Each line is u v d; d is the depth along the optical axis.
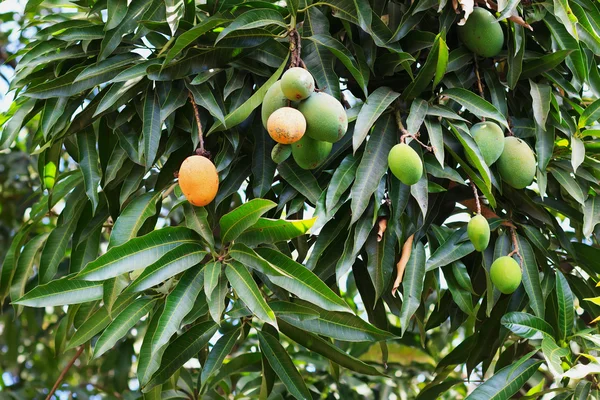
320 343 2.26
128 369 2.95
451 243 2.26
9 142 2.38
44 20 2.57
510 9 2.19
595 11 2.40
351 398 2.89
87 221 2.43
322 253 2.29
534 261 2.30
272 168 2.25
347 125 2.21
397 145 2.13
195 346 2.24
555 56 2.33
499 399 2.13
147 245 2.13
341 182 2.18
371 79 2.34
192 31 2.17
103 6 2.40
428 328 2.50
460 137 2.18
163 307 2.22
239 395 2.81
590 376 2.30
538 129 2.31
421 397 2.48
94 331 2.30
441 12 2.29
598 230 2.43
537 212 2.35
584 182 2.37
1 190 3.41
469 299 2.30
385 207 2.24
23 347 3.31
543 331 2.19
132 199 2.41
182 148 2.33
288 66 2.27
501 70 2.44
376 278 2.23
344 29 2.37
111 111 2.34
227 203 2.37
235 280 2.10
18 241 2.58
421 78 2.22
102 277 2.08
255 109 2.29
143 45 2.40
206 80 2.26
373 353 3.04
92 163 2.36
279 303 2.21
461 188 2.36
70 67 2.41
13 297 2.49
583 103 2.49
